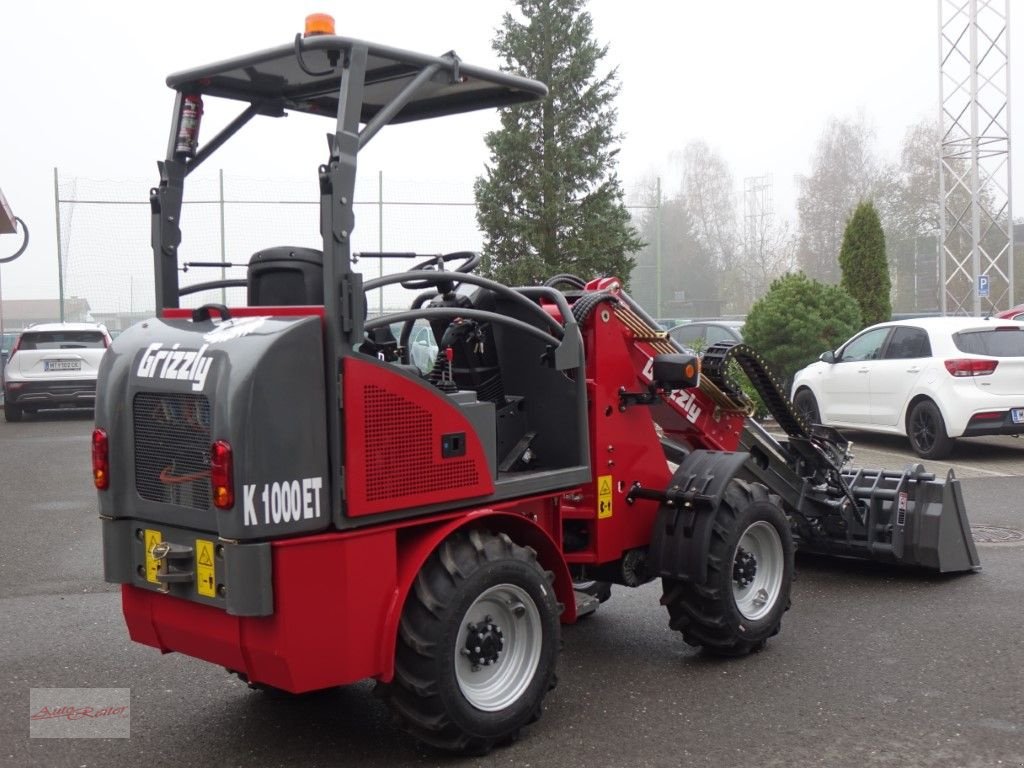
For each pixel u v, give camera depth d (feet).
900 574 22.61
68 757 13.53
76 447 46.42
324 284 12.24
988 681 15.79
